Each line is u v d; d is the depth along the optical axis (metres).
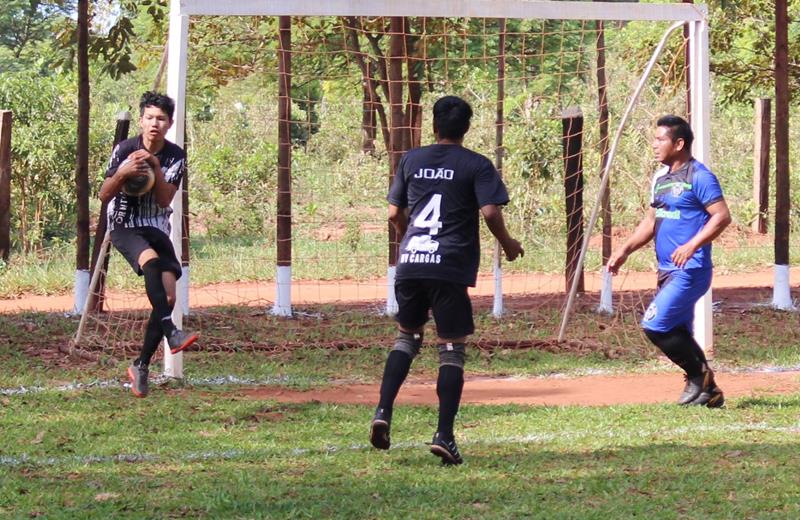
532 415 16.98
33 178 42.34
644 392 19.48
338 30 39.09
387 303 28.70
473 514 11.66
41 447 14.89
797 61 37.06
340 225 43.81
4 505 12.07
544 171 41.25
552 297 32.31
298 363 22.09
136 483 12.98
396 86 27.72
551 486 12.73
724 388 19.66
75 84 45.50
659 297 17.22
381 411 13.54
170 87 19.88
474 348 23.58
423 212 13.57
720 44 36.03
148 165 15.86
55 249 40.78
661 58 32.38
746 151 51.34
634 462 13.84
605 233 28.33
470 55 46.59
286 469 13.70
